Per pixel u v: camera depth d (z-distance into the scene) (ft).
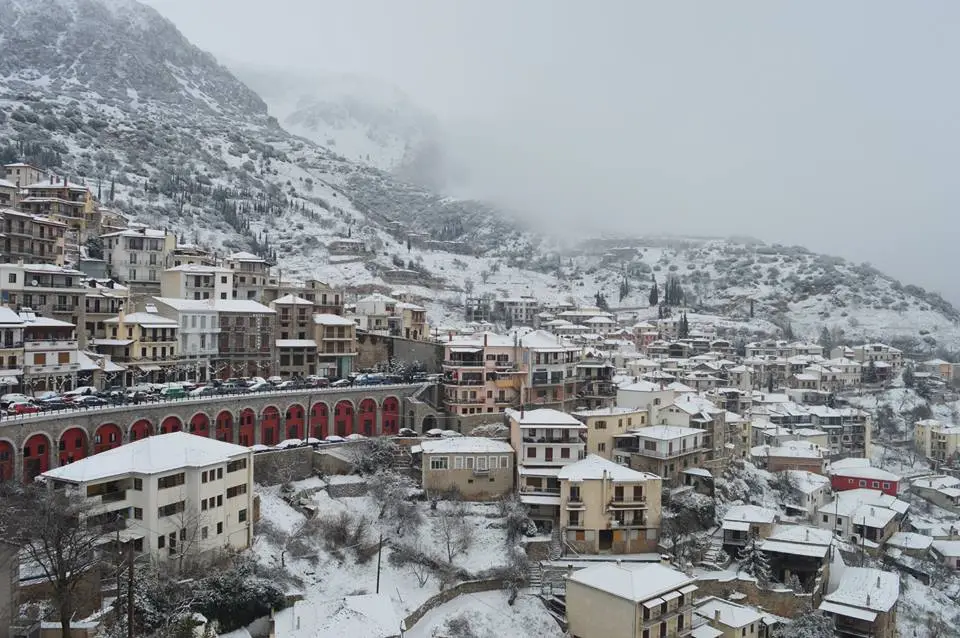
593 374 473.67
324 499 334.03
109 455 251.60
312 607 243.81
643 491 328.90
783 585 315.17
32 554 206.59
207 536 255.91
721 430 426.92
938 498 510.17
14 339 336.29
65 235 531.09
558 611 283.59
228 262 588.09
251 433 375.45
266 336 457.68
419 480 368.68
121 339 400.26
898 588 321.93
